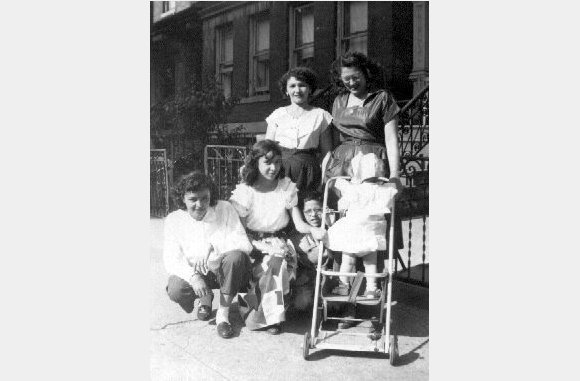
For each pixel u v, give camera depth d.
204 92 7.06
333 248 3.68
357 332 3.72
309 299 4.00
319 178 4.25
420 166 4.84
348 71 3.86
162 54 7.31
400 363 3.37
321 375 3.22
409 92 6.80
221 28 8.65
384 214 3.89
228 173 6.25
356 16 8.30
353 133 3.96
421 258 5.24
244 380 3.16
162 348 3.60
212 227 3.85
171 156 6.62
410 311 4.14
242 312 3.96
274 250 3.82
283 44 8.99
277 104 8.62
